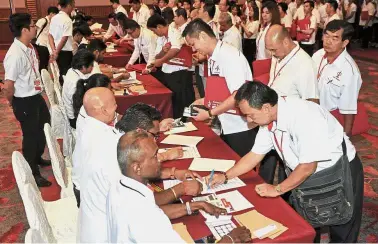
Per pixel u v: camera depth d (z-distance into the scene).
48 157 4.04
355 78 2.52
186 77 4.63
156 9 7.53
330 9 6.66
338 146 1.85
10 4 9.99
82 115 2.16
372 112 5.27
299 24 6.77
